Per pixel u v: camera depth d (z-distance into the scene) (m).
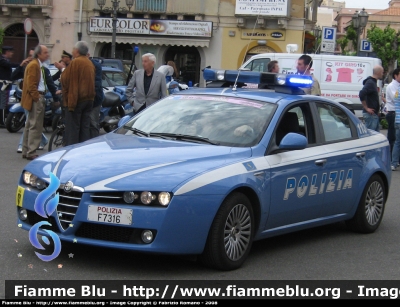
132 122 7.59
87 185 5.84
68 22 40.81
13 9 41.16
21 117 18.08
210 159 6.30
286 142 6.73
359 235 8.28
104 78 20.55
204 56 40.50
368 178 8.13
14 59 41.84
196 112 7.30
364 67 22.91
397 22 91.19
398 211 10.00
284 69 22.91
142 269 6.16
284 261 6.82
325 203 7.50
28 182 6.35
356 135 8.20
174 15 40.16
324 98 7.93
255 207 6.48
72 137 12.16
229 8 39.91
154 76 12.30
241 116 7.09
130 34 39.94
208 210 5.88
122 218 5.70
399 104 14.55
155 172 5.92
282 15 39.25
